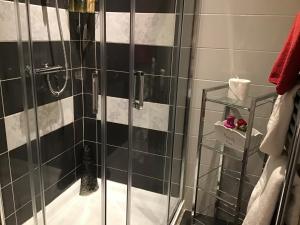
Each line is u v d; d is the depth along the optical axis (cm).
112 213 172
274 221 117
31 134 161
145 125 168
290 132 114
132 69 155
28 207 166
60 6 174
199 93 184
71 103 196
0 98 138
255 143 157
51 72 174
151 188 180
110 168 173
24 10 144
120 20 156
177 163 200
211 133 188
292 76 100
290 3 151
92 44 182
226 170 190
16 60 144
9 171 150
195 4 169
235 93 160
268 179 121
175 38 169
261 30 160
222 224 196
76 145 204
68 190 204
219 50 172
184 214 206
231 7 163
